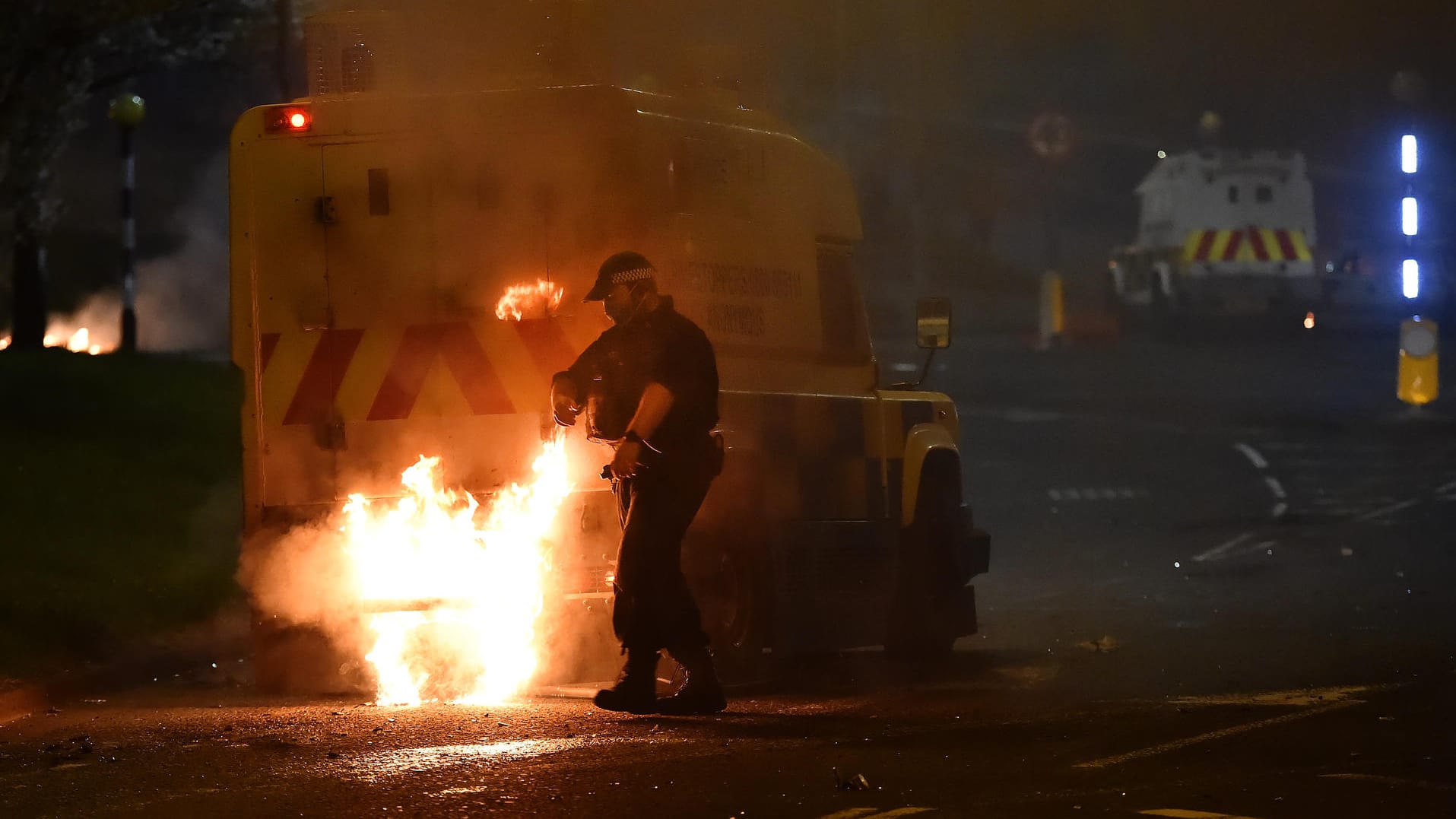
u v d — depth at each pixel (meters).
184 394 85.25
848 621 38.47
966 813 22.36
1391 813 22.48
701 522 34.53
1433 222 142.25
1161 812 22.44
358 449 34.94
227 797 23.09
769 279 38.31
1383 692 32.56
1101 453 90.88
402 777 24.00
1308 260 143.38
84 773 25.03
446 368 34.72
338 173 35.09
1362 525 67.00
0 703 33.19
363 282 35.03
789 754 25.95
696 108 36.78
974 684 34.97
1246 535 65.56
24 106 91.56
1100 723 29.12
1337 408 104.69
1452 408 102.94
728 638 35.00
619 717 29.47
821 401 38.34
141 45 99.38
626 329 30.06
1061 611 49.19
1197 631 43.69
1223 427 98.56
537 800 22.67
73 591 44.28
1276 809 22.67
